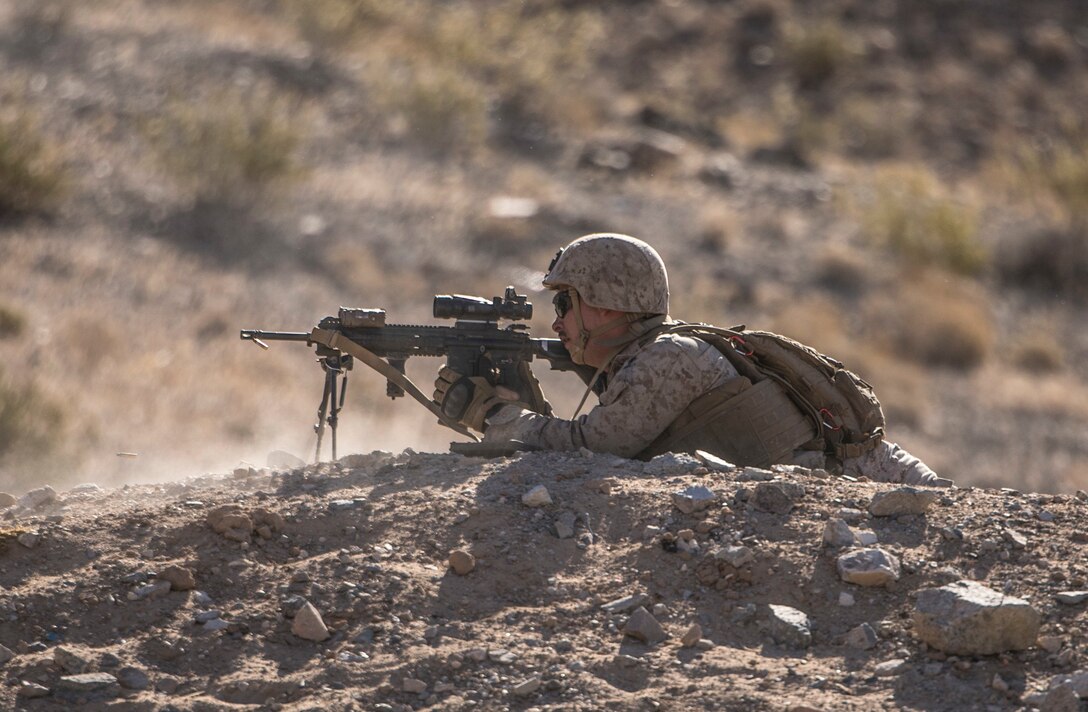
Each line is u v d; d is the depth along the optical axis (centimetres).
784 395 1385
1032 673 930
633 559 1107
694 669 953
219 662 976
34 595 1035
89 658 963
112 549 1116
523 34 9288
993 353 5647
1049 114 10250
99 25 7381
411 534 1148
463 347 1443
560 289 1434
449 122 7262
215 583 1073
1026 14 11588
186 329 4209
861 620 1015
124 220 5216
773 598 1051
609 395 1359
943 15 11325
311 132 6738
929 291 6006
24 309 3988
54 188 5153
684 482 1228
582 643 996
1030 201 8044
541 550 1122
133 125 6131
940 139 9588
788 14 11031
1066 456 4641
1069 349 5912
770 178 7775
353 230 5553
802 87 10056
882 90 10094
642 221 6481
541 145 7600
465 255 5597
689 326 1399
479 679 940
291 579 1073
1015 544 1088
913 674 932
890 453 1443
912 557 1080
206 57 7250
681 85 9812
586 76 9462
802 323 5403
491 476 1266
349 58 7944
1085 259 6744
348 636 1002
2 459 2883
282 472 1346
